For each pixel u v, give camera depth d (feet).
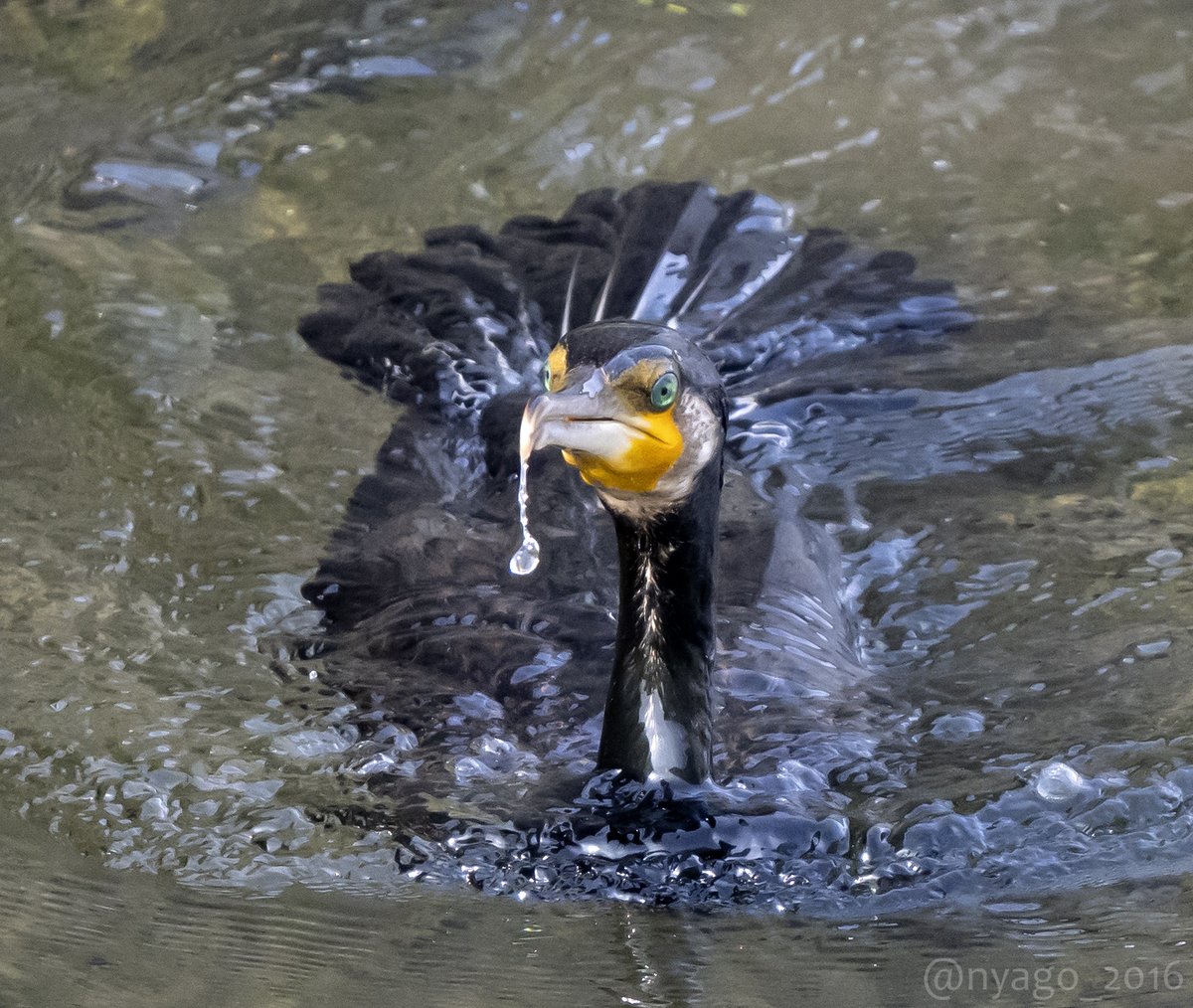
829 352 29.01
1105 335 29.81
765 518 24.68
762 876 18.45
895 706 21.16
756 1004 16.19
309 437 27.53
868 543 24.59
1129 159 35.96
